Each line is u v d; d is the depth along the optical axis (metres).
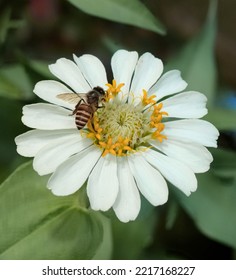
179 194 0.16
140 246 0.16
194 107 0.14
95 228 0.13
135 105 0.14
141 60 0.14
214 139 0.13
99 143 0.13
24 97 0.18
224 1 0.26
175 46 0.25
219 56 0.25
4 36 0.18
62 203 0.13
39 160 0.13
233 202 0.16
